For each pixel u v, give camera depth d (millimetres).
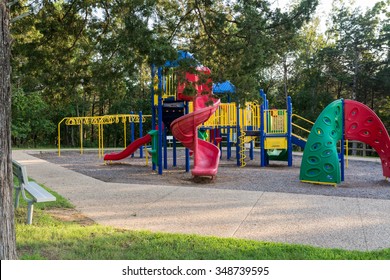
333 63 34031
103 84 11898
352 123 10398
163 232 5008
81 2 10789
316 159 9891
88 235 4730
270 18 10195
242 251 4133
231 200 7301
